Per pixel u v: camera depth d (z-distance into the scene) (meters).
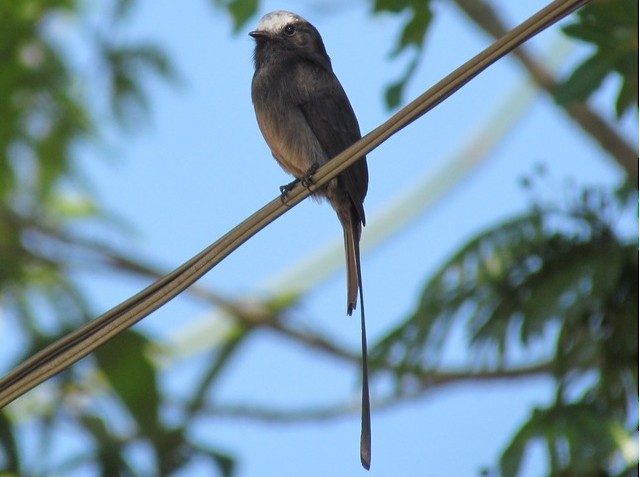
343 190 11.05
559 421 12.11
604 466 11.80
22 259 19.08
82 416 15.73
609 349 12.43
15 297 18.78
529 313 12.75
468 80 7.68
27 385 7.86
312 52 11.89
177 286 8.02
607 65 11.95
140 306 7.98
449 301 13.31
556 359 12.62
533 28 7.49
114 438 15.71
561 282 12.68
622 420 12.24
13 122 19.36
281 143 11.52
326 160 11.37
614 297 12.55
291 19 11.99
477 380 15.25
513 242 13.11
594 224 12.84
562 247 12.89
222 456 15.86
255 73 11.88
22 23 19.14
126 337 15.64
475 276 13.23
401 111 7.92
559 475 11.91
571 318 12.48
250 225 8.14
